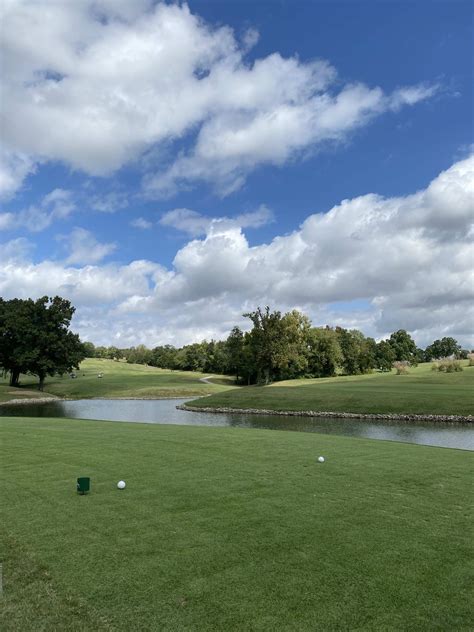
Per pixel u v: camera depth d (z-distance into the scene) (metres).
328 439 17.69
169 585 5.63
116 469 11.75
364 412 40.66
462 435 28.73
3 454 13.69
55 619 4.87
